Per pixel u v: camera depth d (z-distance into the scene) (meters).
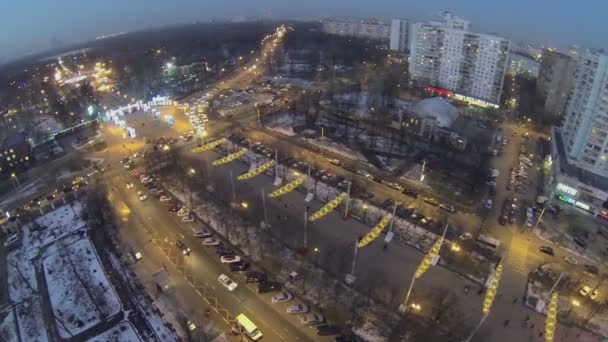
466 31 188.12
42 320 80.00
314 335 74.12
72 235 104.56
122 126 174.25
